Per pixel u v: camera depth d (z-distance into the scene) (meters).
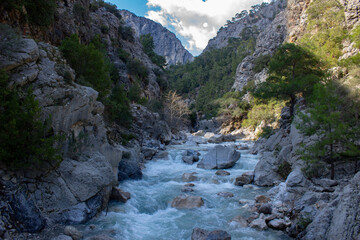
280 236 9.22
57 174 9.73
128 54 58.06
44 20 17.77
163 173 19.28
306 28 52.44
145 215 11.34
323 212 8.46
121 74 49.94
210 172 19.61
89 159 11.38
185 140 43.25
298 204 10.50
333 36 34.50
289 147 16.94
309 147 12.65
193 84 124.69
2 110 8.45
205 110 86.44
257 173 16.84
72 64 15.99
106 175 11.54
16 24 14.95
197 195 14.13
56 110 10.04
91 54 16.95
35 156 8.73
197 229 9.09
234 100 75.06
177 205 12.51
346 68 21.36
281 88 23.45
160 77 75.06
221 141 45.25
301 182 12.05
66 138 10.45
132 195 13.62
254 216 10.78
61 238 7.89
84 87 12.23
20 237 7.55
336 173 12.76
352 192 7.59
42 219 8.52
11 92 8.87
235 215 11.31
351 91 14.75
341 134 11.75
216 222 10.62
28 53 10.11
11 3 14.04
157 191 14.77
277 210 10.99
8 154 8.10
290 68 26.80
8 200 7.89
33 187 8.86
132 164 17.17
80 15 30.20
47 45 12.56
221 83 110.31
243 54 115.75
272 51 79.62
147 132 32.47
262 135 28.75
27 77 9.67
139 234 9.45
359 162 12.74
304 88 22.89
